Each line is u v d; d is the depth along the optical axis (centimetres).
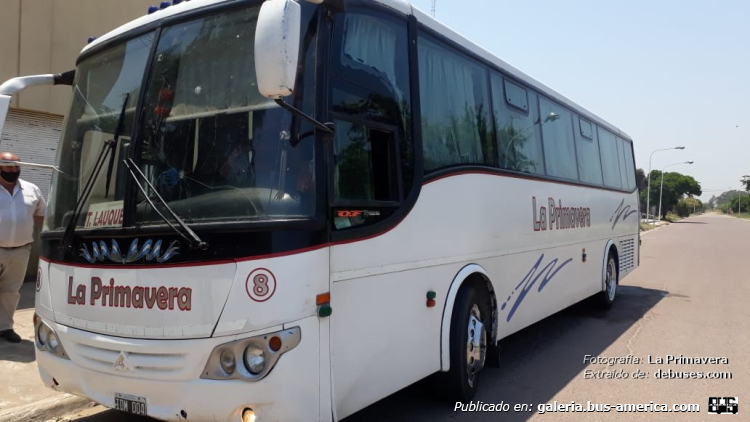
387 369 391
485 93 570
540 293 688
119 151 379
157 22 393
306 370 318
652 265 1803
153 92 373
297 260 316
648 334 812
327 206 335
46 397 485
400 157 411
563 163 784
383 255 385
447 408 504
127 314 339
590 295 896
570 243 796
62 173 425
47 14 856
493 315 558
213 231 318
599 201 944
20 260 611
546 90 746
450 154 488
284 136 330
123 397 344
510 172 602
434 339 452
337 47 361
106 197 374
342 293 346
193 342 316
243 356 309
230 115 346
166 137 360
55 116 895
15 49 822
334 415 336
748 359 679
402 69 427
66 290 373
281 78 289
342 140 357
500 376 609
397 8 432
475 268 509
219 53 360
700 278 1455
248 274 310
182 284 322
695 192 9756
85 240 368
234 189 332
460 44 533
